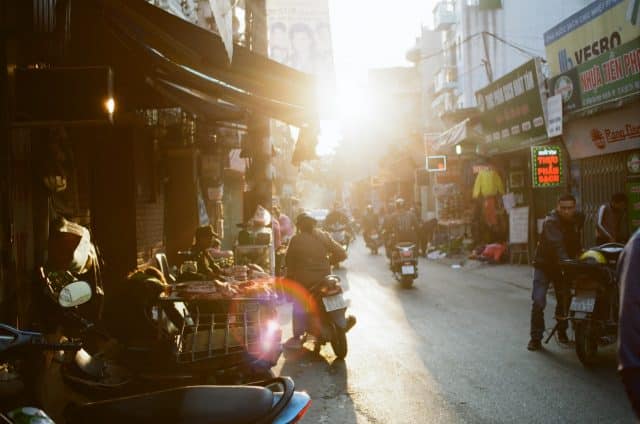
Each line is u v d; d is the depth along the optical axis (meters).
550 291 11.66
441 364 6.53
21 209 5.30
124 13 5.79
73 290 4.50
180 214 11.25
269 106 9.16
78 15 5.94
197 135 11.32
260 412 2.39
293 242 7.46
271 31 9.83
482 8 41.00
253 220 10.52
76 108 5.01
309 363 6.79
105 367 4.09
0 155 4.89
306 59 9.76
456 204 22.31
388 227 17.30
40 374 3.63
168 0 10.93
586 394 5.38
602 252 6.52
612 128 12.38
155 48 6.49
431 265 17.83
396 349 7.29
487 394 5.45
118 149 8.80
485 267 16.31
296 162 10.73
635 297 1.88
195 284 5.04
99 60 6.95
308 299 7.25
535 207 16.55
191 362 4.38
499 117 17.12
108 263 8.77
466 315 9.47
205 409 2.40
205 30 5.83
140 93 8.31
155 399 2.47
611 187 12.79
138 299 4.61
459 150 19.75
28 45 5.21
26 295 5.26
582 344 6.29
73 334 4.86
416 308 10.23
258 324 4.75
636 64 11.26
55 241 5.23
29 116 5.01
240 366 4.52
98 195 8.68
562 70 13.98
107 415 2.43
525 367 6.33
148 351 4.43
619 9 11.64
